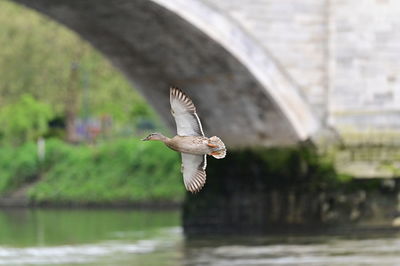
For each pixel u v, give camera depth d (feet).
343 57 138.62
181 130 60.80
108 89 256.93
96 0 125.59
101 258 115.96
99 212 200.13
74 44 255.09
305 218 139.85
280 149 141.59
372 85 138.82
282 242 127.85
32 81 257.55
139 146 221.46
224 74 138.62
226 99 143.74
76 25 140.56
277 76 136.36
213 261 110.52
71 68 254.88
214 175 147.02
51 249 125.80
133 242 133.49
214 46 132.36
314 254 113.70
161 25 131.44
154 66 146.51
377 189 138.00
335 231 138.51
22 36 255.70
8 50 255.91
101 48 148.05
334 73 138.51
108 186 217.77
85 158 230.89
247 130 145.59
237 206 145.38
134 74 153.17
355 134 138.51
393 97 139.03
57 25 255.29
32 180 237.66
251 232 143.54
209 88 144.15
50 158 239.09
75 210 210.38
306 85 138.10
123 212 197.98
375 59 138.82
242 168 144.97
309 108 138.31
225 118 147.54
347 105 138.72
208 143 60.44
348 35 138.62
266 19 135.33
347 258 109.50
